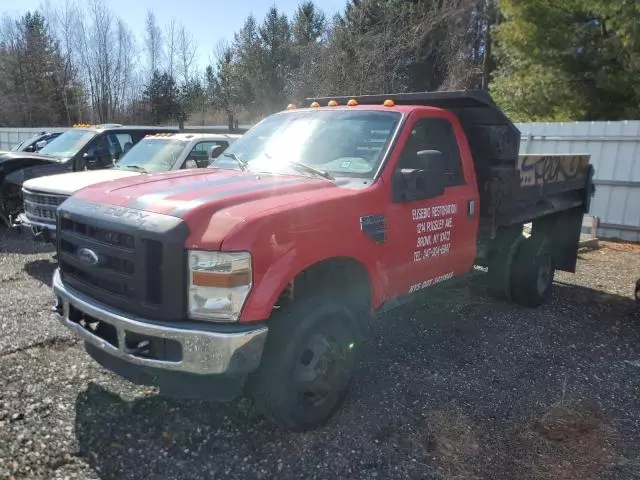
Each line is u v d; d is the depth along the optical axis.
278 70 35.47
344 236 3.67
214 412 3.85
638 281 6.75
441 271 4.77
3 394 3.94
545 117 15.79
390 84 22.05
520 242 6.20
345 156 4.29
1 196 9.25
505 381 4.50
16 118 49.22
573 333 5.61
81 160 9.70
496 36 16.30
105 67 49.44
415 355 4.93
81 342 4.90
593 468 3.40
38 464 3.21
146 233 3.14
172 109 48.56
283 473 3.26
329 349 3.66
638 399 4.29
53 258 8.12
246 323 3.14
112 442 3.46
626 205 11.05
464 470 3.34
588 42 14.77
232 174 4.19
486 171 5.30
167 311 3.12
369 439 3.61
